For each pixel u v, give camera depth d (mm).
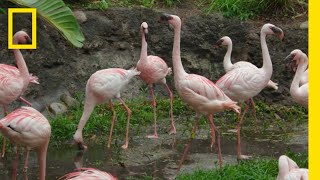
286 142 9586
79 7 11992
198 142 9508
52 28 11375
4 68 8766
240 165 7883
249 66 8969
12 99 8602
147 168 8188
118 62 11766
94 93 9055
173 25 8094
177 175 7727
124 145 9133
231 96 8812
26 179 7531
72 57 11469
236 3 12555
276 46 12172
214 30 12219
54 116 10398
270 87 11219
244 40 12227
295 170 6289
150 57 9883
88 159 8586
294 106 11570
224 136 9930
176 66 8055
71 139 9508
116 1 12531
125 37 11930
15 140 7199
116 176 7828
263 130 10320
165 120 10750
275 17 12672
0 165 8266
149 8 12250
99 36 11750
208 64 12125
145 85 11758
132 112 10734
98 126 10016
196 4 12836
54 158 8594
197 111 8055
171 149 9094
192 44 12109
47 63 11133
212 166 8266
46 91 10984
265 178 7371
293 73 11898
